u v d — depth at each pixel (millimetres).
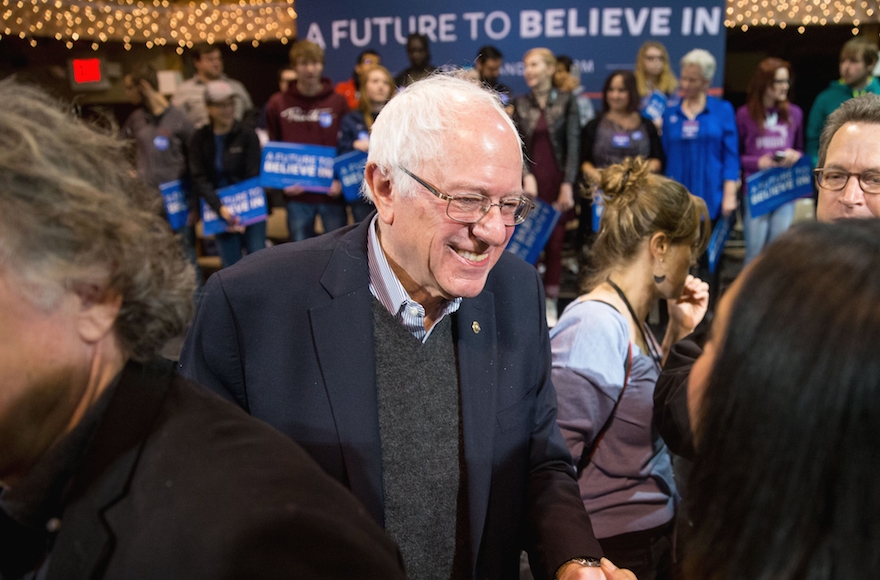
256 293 1078
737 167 4488
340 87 5238
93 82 7719
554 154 4500
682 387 1139
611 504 1390
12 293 538
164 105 4859
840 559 533
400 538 1076
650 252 1429
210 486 563
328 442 1046
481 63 4781
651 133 4391
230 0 7242
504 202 971
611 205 1476
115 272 587
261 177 4707
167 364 688
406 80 4773
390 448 1076
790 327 563
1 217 524
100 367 615
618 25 4812
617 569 1032
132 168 669
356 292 1090
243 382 1090
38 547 598
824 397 538
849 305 541
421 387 1102
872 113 1203
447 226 958
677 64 4812
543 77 4418
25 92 620
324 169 4699
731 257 5648
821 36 8312
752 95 4539
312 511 554
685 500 697
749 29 8164
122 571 549
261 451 608
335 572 543
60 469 577
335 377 1057
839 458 534
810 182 4492
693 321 1640
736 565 589
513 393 1151
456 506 1106
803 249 589
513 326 1176
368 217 1176
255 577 518
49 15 7352
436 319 1121
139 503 570
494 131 952
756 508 576
